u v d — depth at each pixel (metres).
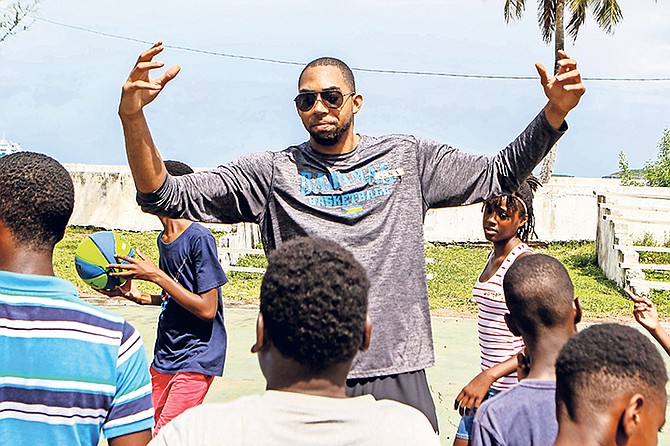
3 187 2.54
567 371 2.29
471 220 18.34
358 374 3.33
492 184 3.57
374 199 3.51
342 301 1.96
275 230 3.55
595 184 21.00
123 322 2.60
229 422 1.92
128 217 19.72
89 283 4.78
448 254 17.02
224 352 4.80
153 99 3.09
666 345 4.00
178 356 4.68
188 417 1.99
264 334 2.04
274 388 2.01
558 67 3.26
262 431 1.89
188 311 4.67
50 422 2.41
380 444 1.90
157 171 3.21
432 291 13.21
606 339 2.28
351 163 3.54
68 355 2.46
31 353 2.43
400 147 3.63
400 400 3.39
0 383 2.41
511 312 3.10
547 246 18.23
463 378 7.84
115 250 4.82
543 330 2.99
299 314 1.94
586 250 17.55
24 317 2.47
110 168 21.09
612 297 13.05
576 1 22.31
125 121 3.08
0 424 2.39
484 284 4.33
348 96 3.49
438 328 10.54
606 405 2.21
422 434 1.96
